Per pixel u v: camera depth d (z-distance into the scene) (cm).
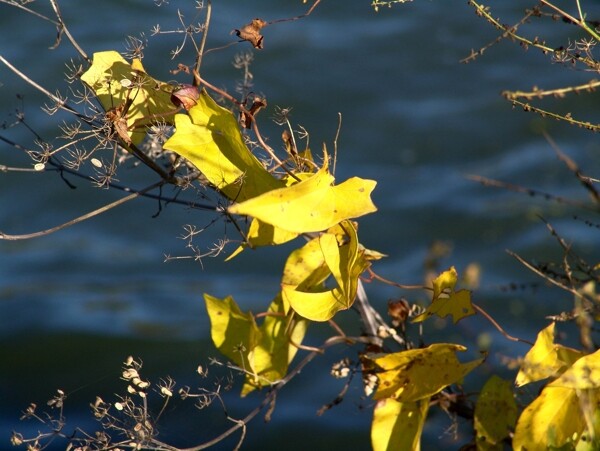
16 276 556
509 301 459
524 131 643
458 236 554
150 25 671
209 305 235
